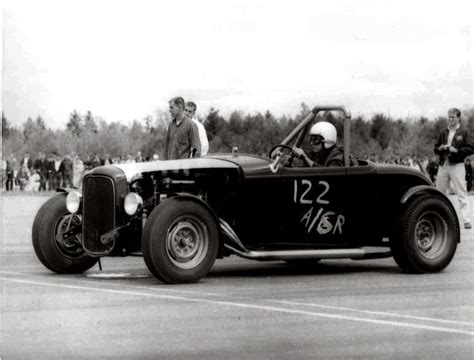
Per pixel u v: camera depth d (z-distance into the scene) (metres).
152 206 9.12
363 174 9.52
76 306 7.26
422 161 29.41
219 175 9.27
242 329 6.23
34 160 37.97
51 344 5.76
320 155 9.76
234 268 10.16
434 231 9.67
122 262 10.85
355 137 29.08
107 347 5.65
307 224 9.38
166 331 6.17
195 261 8.69
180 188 9.28
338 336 5.99
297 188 9.30
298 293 8.04
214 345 5.70
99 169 9.16
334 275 9.47
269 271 9.84
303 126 9.81
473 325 6.41
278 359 5.31
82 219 9.26
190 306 7.25
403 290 8.25
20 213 21.36
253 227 9.24
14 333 6.12
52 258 9.46
